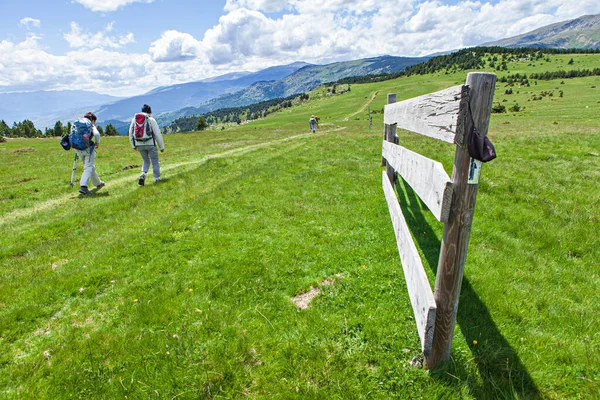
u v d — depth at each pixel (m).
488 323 3.84
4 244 7.53
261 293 4.89
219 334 3.99
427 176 3.36
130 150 29.00
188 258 6.21
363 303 4.44
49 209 10.43
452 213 2.72
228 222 7.88
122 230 7.80
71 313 4.73
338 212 7.98
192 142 36.62
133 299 4.91
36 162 22.00
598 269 4.91
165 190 11.58
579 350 3.35
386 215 7.52
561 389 3.00
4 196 12.34
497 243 5.90
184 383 3.29
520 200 7.88
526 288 4.48
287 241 6.59
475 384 3.08
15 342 4.17
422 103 3.86
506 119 50.03
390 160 7.08
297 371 3.38
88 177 12.16
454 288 2.92
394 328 3.85
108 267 5.94
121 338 4.00
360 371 3.34
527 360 3.29
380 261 5.54
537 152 13.35
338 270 5.41
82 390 3.31
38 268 6.07
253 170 13.40
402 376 3.23
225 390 3.22
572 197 7.83
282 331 4.00
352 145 19.14
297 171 12.90
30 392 3.31
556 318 3.86
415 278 3.64
